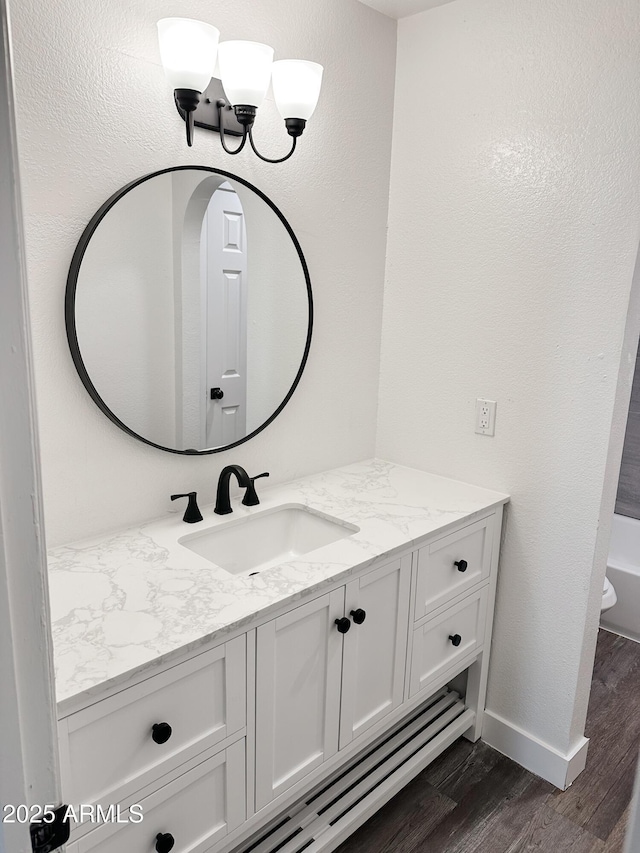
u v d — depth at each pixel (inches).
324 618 56.9
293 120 63.3
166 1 58.4
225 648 48.4
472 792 75.6
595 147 65.2
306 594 53.8
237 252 67.8
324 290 79.0
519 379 74.9
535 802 74.2
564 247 69.1
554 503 73.9
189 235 63.2
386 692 67.1
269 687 53.2
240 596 51.7
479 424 79.2
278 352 74.0
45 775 24.0
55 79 52.5
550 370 72.1
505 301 74.8
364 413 89.0
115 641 44.9
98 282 57.3
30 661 22.8
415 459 87.3
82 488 60.4
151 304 61.5
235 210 66.8
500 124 72.2
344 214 79.3
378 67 79.2
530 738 79.0
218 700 49.4
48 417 57.0
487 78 72.6
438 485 81.2
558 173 68.3
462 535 71.6
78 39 53.3
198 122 61.7
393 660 66.6
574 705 75.3
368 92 78.7
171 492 67.6
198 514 66.4
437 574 69.7
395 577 64.1
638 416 124.0
